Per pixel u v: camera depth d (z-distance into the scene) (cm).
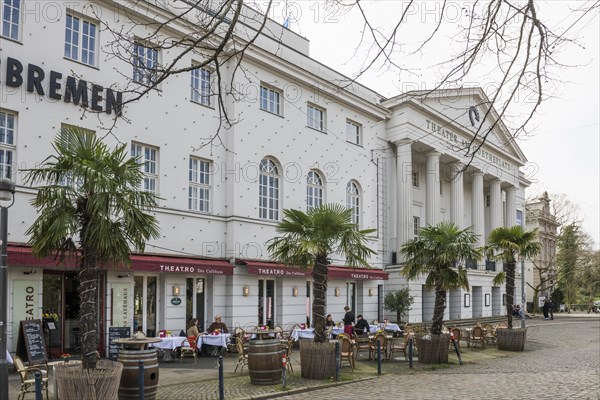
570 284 6694
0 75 1556
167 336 1742
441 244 1869
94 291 1051
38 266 1542
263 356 1338
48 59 1666
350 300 2862
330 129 2761
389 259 3200
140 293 1891
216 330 1856
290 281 2423
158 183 1966
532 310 5953
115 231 1058
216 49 515
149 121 1941
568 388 1245
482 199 4066
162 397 1177
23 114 1592
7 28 1602
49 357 1616
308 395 1247
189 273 2019
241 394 1224
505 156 4447
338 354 1468
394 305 2888
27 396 1139
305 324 2278
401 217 3191
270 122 2405
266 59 2356
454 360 1933
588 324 4159
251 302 2214
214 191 2172
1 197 1021
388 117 3222
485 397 1143
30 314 1552
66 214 1027
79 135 1122
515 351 2270
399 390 1277
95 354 1030
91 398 870
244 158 2259
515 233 2423
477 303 4022
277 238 1609
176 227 2002
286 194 2462
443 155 3641
